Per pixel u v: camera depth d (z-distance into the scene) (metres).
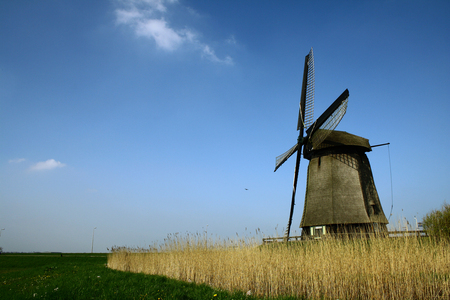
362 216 19.00
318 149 21.64
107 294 8.98
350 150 20.98
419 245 10.05
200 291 9.84
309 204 21.06
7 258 36.34
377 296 8.19
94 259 35.34
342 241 11.78
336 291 8.79
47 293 9.17
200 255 13.09
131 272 16.08
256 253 11.26
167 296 9.00
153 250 16.55
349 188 20.00
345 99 19.22
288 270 10.16
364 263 9.09
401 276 8.73
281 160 23.19
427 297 8.12
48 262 33.00
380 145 21.27
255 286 10.20
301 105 21.91
